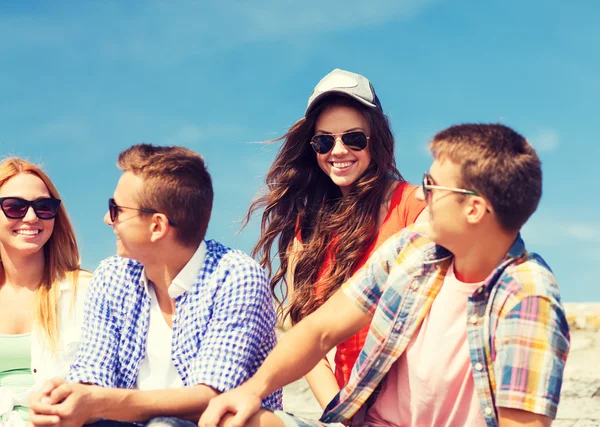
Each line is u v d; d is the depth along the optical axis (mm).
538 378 2332
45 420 2590
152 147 3027
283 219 4055
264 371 2768
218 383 2799
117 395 2662
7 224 3734
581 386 4523
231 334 2893
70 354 3727
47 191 3844
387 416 2736
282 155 4047
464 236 2514
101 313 3041
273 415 2646
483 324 2494
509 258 2498
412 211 3705
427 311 2650
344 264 3715
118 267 3090
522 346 2359
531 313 2375
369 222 3756
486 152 2455
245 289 2951
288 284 3992
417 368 2637
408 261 2723
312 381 3543
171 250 2947
